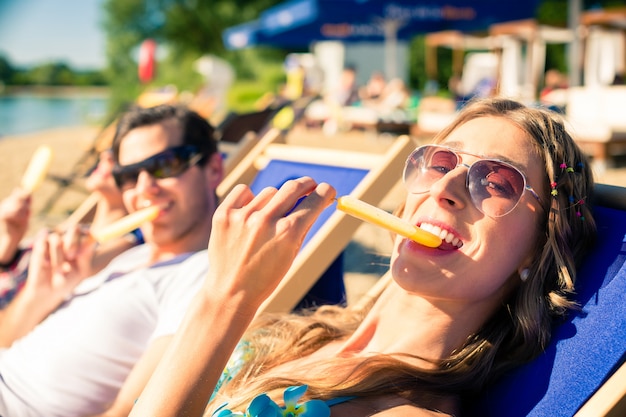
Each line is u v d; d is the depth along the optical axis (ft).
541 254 4.83
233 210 4.10
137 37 138.00
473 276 4.68
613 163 28.12
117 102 100.32
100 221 10.27
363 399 4.57
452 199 4.68
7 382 7.26
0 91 160.45
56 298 8.05
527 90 47.91
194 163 8.23
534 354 4.77
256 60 134.00
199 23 132.98
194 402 3.90
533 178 4.84
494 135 4.93
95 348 7.06
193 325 4.02
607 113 32.19
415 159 5.07
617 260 4.89
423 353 4.90
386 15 38.17
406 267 4.81
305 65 57.52
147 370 6.59
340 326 5.82
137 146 8.20
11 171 31.01
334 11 38.65
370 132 41.06
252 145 11.84
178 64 131.85
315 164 10.03
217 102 55.01
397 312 5.13
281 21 44.93
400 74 66.18
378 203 8.27
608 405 4.14
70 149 39.42
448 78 100.17
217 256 4.07
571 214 4.95
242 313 4.01
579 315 4.75
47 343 7.29
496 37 49.42
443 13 38.58
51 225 19.84
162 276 7.41
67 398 7.00
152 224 8.14
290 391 4.42
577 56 33.63
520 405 4.58
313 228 8.56
